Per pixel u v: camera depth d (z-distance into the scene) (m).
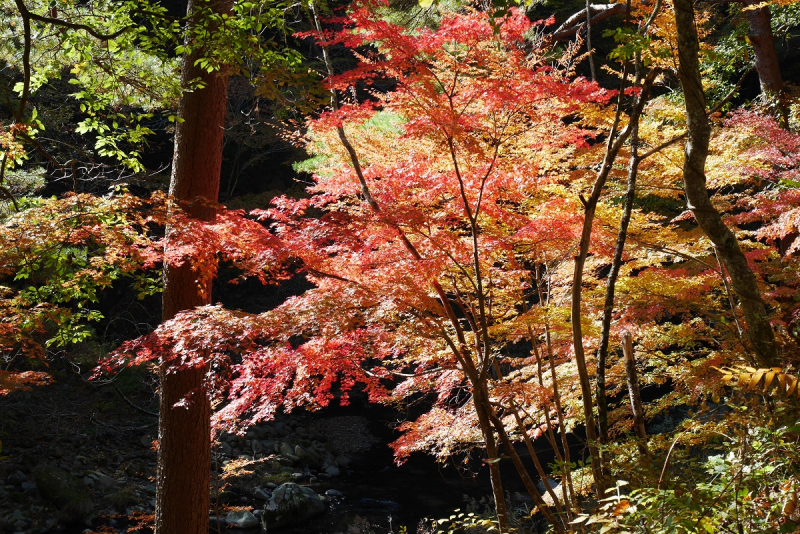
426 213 4.48
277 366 4.51
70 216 5.01
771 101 6.97
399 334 4.29
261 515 10.37
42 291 6.03
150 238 5.47
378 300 4.04
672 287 4.68
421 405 15.64
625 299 4.84
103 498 10.74
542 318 4.55
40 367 13.91
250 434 13.97
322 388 4.79
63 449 12.23
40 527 9.73
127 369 14.85
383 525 10.20
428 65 3.96
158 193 5.00
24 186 9.23
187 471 6.50
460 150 4.28
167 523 6.51
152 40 6.34
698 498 2.15
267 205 18.78
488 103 3.89
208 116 6.84
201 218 6.79
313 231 4.20
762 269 4.95
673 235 5.06
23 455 11.70
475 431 5.16
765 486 2.27
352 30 4.27
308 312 4.04
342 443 14.29
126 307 17.58
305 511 10.43
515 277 4.66
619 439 5.76
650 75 3.81
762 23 8.00
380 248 4.58
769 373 2.05
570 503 4.20
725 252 2.87
